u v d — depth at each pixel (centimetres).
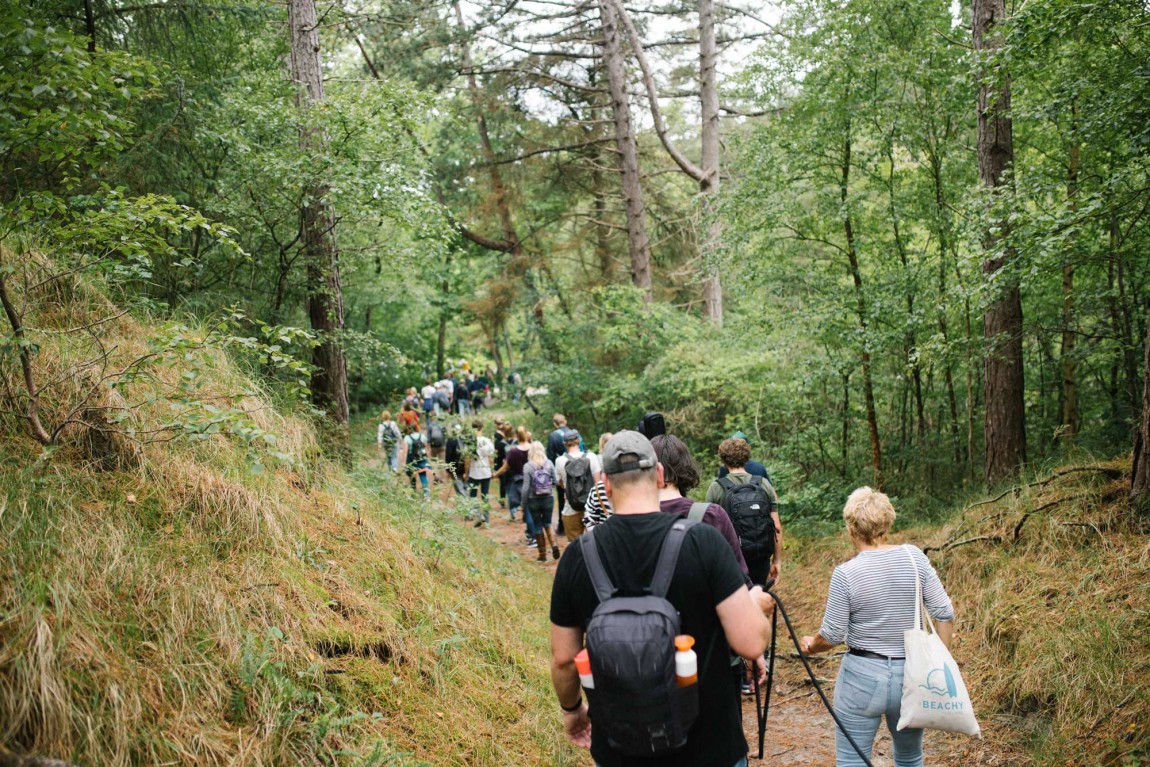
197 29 858
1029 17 560
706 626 211
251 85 889
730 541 313
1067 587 490
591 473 833
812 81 904
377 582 449
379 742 312
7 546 268
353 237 883
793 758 452
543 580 827
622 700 191
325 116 734
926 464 963
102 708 238
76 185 408
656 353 1614
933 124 888
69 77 346
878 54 866
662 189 2261
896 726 320
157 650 279
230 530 374
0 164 521
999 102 737
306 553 411
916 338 930
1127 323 730
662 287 2186
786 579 816
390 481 673
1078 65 658
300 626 349
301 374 748
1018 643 471
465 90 1988
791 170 945
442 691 384
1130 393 752
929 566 326
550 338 1869
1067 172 789
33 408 328
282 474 489
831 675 576
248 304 785
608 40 1912
